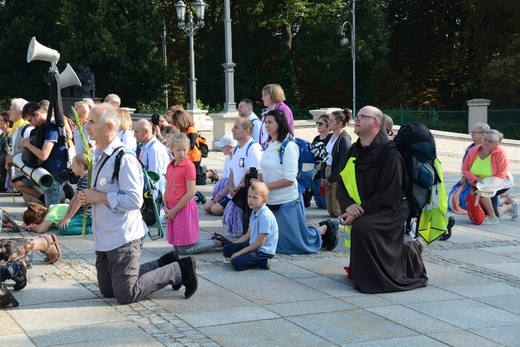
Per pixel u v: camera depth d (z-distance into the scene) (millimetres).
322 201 11602
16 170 11594
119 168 5879
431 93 45469
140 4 38344
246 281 7121
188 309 6160
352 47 35188
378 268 6734
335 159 10438
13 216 10562
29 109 9867
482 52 41688
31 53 10406
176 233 8133
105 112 5867
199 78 44250
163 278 6344
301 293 6703
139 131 9617
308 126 25469
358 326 5742
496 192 10461
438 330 5660
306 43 41344
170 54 45906
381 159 6758
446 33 44938
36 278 7133
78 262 7816
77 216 9344
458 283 7125
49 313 6020
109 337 5438
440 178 7020
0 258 6562
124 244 6090
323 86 45312
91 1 37031
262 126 10164
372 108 6801
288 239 8297
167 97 40125
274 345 5285
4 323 5758
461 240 9344
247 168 8984
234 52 44125
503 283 7133
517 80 36156
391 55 46281
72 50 36812
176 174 8047
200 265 7770
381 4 43312
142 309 6145
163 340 5371
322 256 8273
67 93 23406
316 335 5512
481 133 10844
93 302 6340
